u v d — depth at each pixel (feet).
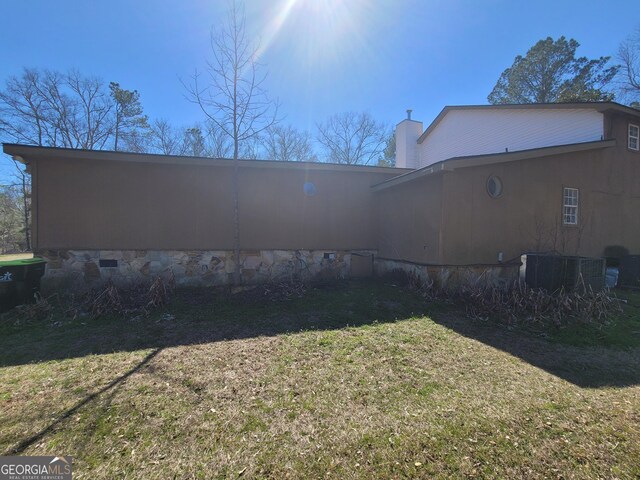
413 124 54.54
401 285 22.49
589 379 9.66
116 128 74.74
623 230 29.55
